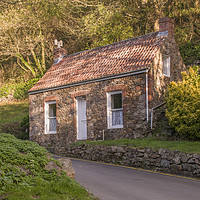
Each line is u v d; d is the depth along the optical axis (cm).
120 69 1639
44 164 817
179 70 1823
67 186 768
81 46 3108
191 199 755
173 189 854
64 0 2702
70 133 1873
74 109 1859
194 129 1304
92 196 765
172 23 1792
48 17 3017
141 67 1545
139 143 1335
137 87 1573
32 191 690
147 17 2642
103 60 1859
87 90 1792
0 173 705
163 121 1537
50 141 1977
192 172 1040
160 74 1639
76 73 1916
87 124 1769
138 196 779
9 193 662
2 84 3709
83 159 1489
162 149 1162
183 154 1080
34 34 3316
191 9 2519
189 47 2369
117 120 1667
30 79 3506
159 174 1084
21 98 3256
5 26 2995
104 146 1410
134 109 1576
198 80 1409
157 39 1730
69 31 3045
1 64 3844
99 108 1723
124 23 2739
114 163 1334
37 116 2075
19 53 3191
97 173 1100
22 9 2961
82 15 3073
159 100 1602
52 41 3384
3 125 2502
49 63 3578
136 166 1247
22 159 796
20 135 2302
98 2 2747
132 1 2720
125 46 1842
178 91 1390
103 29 2666
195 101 1333
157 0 2586
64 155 1638
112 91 1692
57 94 1962
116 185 904
